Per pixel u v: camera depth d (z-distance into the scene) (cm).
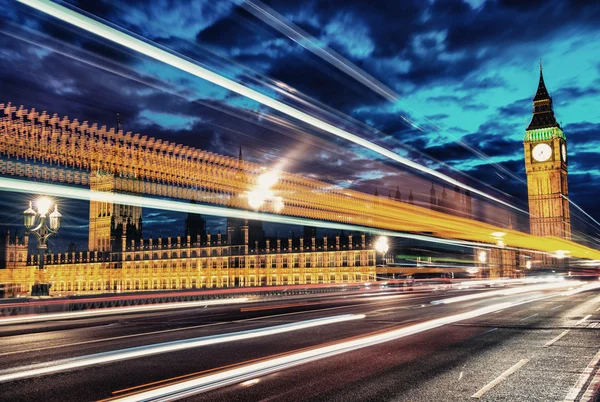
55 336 1981
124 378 1167
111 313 3212
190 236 16725
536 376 1164
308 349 1555
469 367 1269
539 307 3166
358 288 8269
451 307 3253
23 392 1045
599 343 1656
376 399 966
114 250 18250
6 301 2981
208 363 1341
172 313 3177
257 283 15100
